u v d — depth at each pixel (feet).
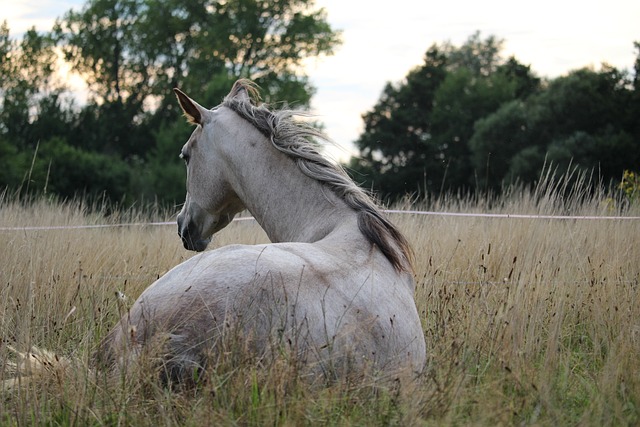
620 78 110.63
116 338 12.42
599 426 12.50
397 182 123.03
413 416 11.54
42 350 13.66
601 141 98.78
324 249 13.17
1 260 22.38
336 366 11.69
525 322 17.21
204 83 143.74
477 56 253.44
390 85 139.23
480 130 113.09
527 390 13.60
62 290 20.67
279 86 139.54
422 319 18.92
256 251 12.21
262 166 15.75
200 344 11.30
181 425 11.39
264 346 11.40
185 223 17.78
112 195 115.75
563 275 20.88
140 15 154.81
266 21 141.79
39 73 147.84
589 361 17.52
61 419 12.28
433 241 24.77
